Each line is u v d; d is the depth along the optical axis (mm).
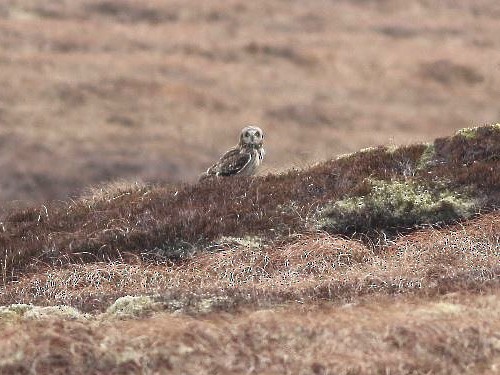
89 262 64562
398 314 44719
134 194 73375
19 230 69812
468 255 56344
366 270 55281
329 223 64875
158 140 197500
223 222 65375
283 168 77062
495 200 64438
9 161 179625
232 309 48469
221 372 40906
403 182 66500
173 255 64188
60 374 41312
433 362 40969
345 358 40906
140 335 43031
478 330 42375
